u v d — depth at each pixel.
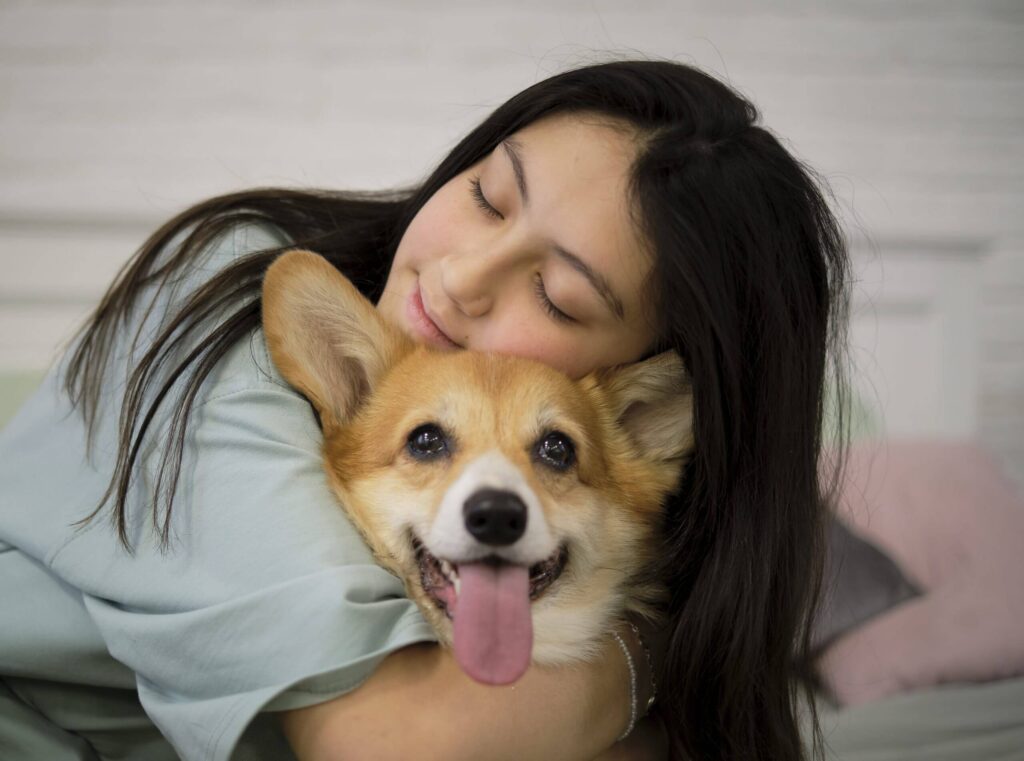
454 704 1.24
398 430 1.64
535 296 1.59
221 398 1.44
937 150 3.96
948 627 2.51
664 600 1.78
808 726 2.12
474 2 3.62
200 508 1.33
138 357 1.59
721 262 1.52
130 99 3.45
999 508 2.92
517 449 1.59
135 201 3.46
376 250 2.00
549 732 1.34
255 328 1.58
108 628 1.33
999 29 3.92
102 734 1.62
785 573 1.59
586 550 1.66
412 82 3.63
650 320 1.61
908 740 2.12
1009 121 3.99
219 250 1.76
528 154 1.55
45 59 3.38
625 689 1.56
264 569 1.25
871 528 2.75
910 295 3.95
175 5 3.44
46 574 1.53
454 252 1.64
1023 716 2.23
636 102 1.59
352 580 1.22
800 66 3.84
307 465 1.40
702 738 1.61
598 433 1.75
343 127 3.61
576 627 1.61
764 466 1.59
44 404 1.73
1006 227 4.03
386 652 1.19
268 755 1.45
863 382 3.90
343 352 1.73
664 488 1.79
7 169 3.40
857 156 3.92
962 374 4.00
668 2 3.72
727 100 1.68
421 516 1.55
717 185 1.52
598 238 1.49
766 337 1.58
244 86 3.54
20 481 1.59
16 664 1.49
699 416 1.59
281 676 1.17
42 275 3.42
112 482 1.41
